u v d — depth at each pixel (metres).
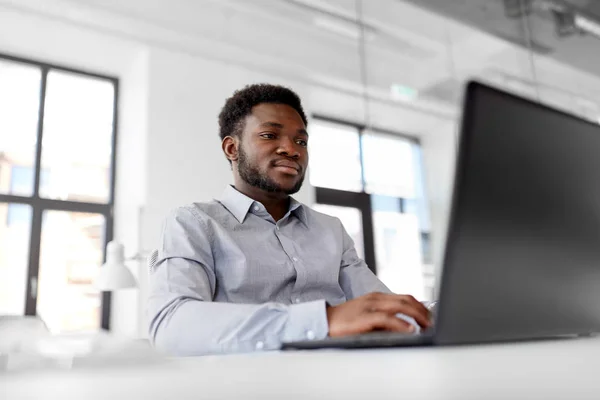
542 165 0.40
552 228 0.41
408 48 3.92
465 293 0.35
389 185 4.43
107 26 3.29
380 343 0.42
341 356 0.29
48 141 3.64
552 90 3.65
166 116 3.46
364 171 4.44
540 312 0.40
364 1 3.37
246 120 1.18
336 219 1.26
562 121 0.42
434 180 4.16
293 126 1.17
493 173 0.36
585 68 3.64
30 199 3.48
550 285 0.40
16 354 0.25
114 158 3.84
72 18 3.19
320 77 4.07
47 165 3.61
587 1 3.37
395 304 0.57
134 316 3.20
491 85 0.36
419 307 0.57
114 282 2.52
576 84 3.71
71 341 0.29
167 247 0.92
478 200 0.36
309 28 3.78
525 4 3.34
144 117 3.41
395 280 4.27
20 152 3.53
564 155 0.42
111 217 3.75
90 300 3.58
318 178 4.20
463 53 3.81
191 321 0.64
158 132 3.40
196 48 3.61
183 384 0.18
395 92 4.13
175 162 3.41
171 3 3.43
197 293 0.83
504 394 0.16
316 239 1.13
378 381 0.18
